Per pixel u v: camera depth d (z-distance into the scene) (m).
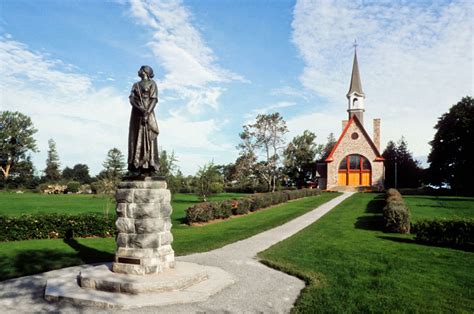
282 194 35.69
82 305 7.68
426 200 34.12
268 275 10.02
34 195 54.34
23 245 14.62
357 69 60.28
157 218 9.24
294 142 70.75
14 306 7.65
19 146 87.56
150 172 9.70
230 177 63.12
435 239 14.30
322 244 14.11
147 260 8.95
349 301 7.72
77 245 14.73
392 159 62.97
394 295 8.07
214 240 15.56
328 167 54.38
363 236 15.96
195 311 7.30
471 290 8.41
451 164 50.12
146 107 9.46
